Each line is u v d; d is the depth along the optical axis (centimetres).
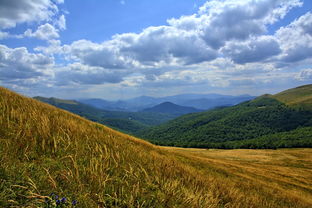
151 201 311
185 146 14738
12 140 381
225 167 3531
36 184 258
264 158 8425
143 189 338
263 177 3378
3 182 238
